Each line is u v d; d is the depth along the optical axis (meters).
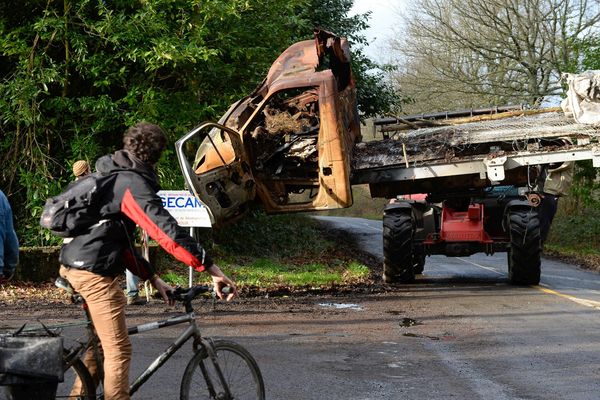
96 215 4.31
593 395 5.93
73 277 4.34
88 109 14.80
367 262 19.42
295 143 11.46
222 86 16.50
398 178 11.96
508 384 6.28
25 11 15.04
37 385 4.09
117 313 4.34
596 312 10.27
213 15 14.55
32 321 8.82
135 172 4.30
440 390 6.07
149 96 14.11
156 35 14.47
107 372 4.32
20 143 14.92
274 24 16.94
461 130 12.12
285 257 19.36
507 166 11.62
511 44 31.36
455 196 13.79
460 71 32.75
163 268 14.32
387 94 26.64
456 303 11.22
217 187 10.81
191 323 4.62
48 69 13.76
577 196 26.61
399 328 8.95
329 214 51.97
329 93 10.75
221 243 18.64
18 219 15.14
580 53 28.86
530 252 13.15
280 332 8.56
